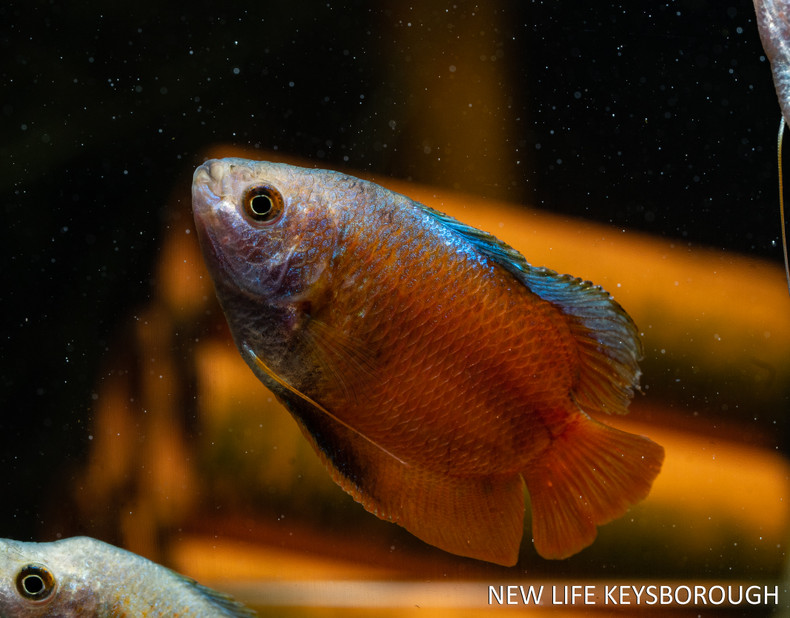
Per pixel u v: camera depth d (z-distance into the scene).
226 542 0.48
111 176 0.61
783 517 0.46
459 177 0.63
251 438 0.49
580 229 0.60
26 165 0.60
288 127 0.64
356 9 0.65
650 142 0.63
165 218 0.60
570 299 0.24
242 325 0.24
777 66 0.25
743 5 0.61
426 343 0.23
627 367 0.24
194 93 0.63
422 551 0.46
